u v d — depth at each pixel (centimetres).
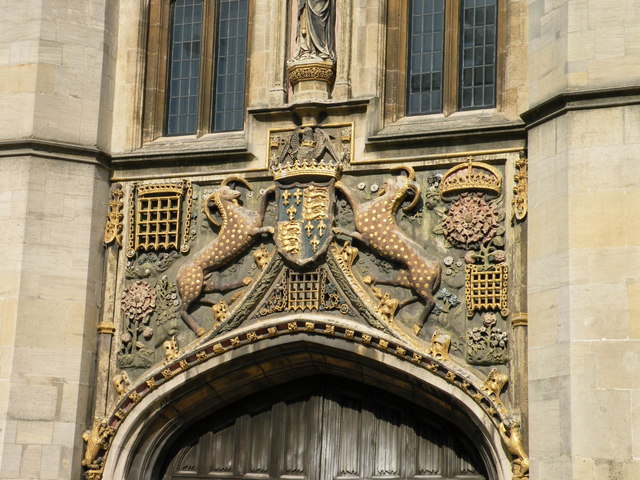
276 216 1803
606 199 1567
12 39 1886
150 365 1838
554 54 1647
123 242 1880
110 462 1817
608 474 1502
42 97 1859
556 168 1612
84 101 1884
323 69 1828
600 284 1548
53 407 1795
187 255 1855
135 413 1823
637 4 1603
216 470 1864
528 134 1677
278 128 1839
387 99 1827
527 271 1653
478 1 1825
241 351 1789
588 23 1617
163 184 1875
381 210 1758
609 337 1533
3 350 1786
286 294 1778
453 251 1734
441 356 1698
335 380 1844
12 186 1836
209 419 1886
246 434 1864
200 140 1908
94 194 1869
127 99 1923
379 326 1730
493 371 1677
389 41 1845
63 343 1816
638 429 1501
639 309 1527
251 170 1839
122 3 1956
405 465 1786
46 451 1781
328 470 1816
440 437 1780
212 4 1953
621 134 1577
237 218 1817
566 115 1606
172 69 1958
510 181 1719
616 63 1595
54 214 1841
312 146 1805
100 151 1875
